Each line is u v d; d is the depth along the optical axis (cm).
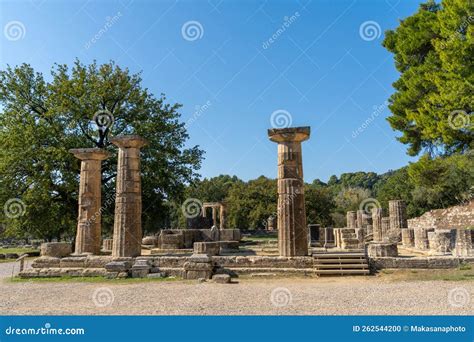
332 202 6047
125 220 1609
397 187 5328
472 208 3272
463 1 2008
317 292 1078
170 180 3050
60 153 2477
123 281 1376
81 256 1653
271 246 2720
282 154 1546
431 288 1089
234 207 5875
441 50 2175
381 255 1504
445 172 3125
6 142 2484
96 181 1856
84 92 2783
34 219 2570
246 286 1217
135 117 2991
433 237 1728
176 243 2395
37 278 1501
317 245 2938
